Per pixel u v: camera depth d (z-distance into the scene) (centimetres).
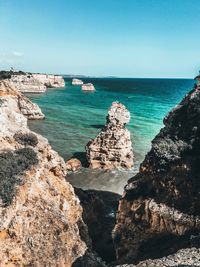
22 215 1941
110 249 2842
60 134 7169
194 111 2467
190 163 2325
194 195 2222
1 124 2477
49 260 1938
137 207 2550
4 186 1939
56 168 2538
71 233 2148
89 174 4900
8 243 1809
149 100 14925
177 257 1841
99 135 5216
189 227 2177
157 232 2344
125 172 5038
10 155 2191
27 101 8569
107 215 3347
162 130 2639
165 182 2422
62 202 2369
